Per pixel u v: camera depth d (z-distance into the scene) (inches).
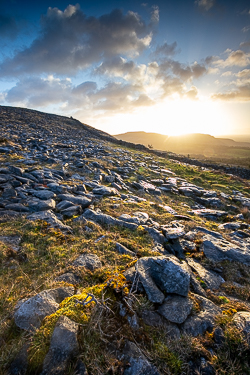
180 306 132.6
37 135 985.5
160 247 232.1
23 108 2117.4
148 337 113.6
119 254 201.8
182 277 147.0
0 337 108.5
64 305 119.7
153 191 521.7
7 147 631.2
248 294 169.3
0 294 140.6
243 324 125.0
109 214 309.3
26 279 158.1
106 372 93.7
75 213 284.2
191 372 101.3
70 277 157.6
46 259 185.3
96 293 130.9
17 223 235.8
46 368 89.7
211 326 126.0
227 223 362.9
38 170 437.1
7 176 354.9
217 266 211.3
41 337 101.0
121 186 492.4
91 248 206.4
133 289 140.6
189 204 493.4
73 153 729.6
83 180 455.2
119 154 951.6
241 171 1046.4
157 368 99.0
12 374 90.5
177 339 113.3
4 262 174.7
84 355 96.6
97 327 110.6
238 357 110.5
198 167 1044.5
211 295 161.8
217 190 652.7
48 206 278.1
